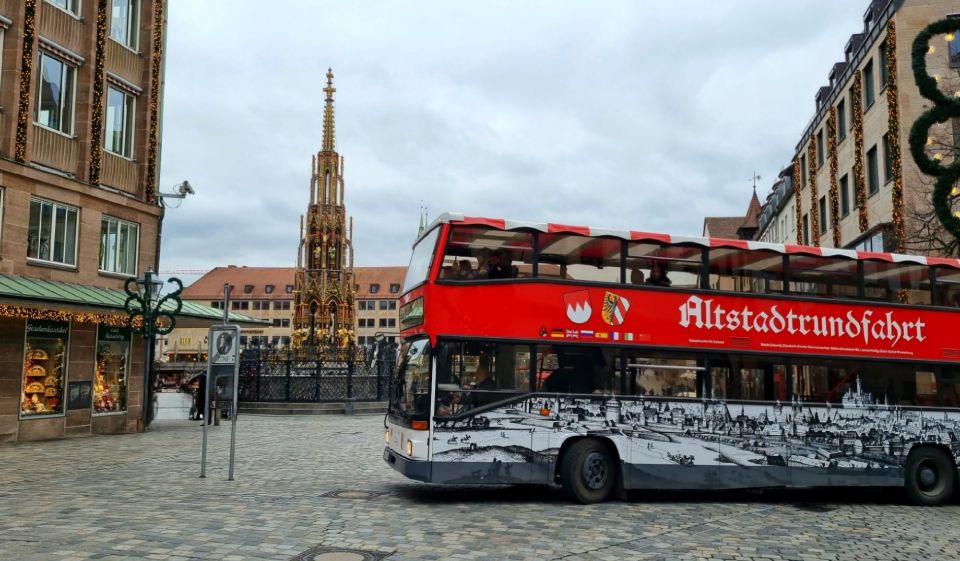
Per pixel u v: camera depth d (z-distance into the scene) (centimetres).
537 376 1158
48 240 2173
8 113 2058
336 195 5594
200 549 764
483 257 1168
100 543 778
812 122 4178
